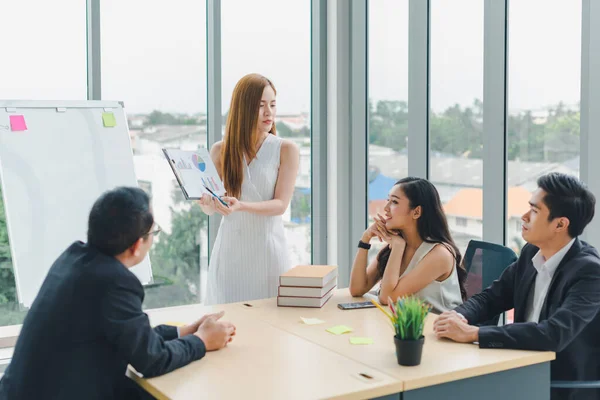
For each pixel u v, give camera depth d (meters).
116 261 1.88
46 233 3.24
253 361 1.98
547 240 2.19
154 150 3.98
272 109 3.14
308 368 1.91
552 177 2.17
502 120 3.16
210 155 3.24
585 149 2.75
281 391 1.72
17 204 3.19
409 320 1.91
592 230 2.72
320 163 4.40
